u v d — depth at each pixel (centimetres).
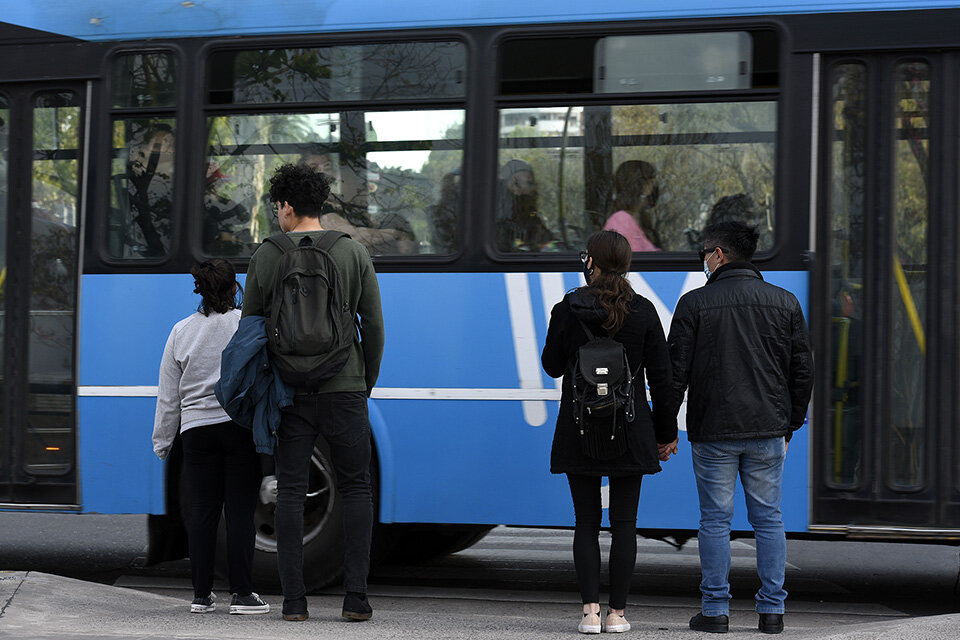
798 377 1168
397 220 1441
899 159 1362
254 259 1175
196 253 1483
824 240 1367
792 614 1439
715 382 1155
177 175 1491
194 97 1493
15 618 1189
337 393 1166
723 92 1382
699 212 1384
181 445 1472
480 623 1230
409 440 1421
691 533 1393
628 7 1405
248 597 1239
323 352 1142
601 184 1404
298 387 1156
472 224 1419
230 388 1139
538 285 1403
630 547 1161
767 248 1370
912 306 1360
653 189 1393
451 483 1411
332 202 1456
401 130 1445
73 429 1506
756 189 1374
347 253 1171
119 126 1512
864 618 1417
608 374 1104
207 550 1242
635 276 1385
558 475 1392
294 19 1475
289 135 1471
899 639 1080
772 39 1380
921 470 1355
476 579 1653
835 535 1362
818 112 1366
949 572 1769
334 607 1377
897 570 1781
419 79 1445
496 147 1423
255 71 1484
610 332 1119
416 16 1448
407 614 1289
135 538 2019
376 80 1455
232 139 1485
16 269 1530
